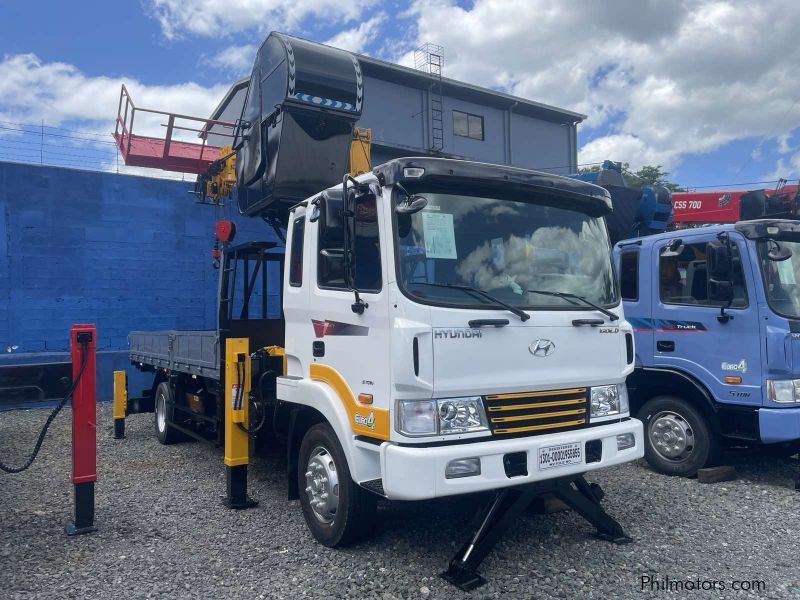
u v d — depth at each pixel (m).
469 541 4.07
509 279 4.33
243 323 7.19
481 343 4.02
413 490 3.67
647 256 6.96
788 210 10.15
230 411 5.59
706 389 6.34
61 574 4.21
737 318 6.10
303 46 6.76
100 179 13.27
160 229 13.91
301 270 5.22
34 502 5.85
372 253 4.23
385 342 4.00
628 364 4.79
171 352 8.15
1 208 12.29
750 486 6.17
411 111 23.88
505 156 26.31
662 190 9.43
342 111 6.85
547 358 4.27
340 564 4.31
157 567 4.32
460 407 3.94
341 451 4.49
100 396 12.79
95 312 13.19
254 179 7.12
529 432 4.17
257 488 6.24
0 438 8.97
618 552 4.51
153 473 6.94
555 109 27.20
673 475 6.51
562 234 4.70
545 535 4.83
